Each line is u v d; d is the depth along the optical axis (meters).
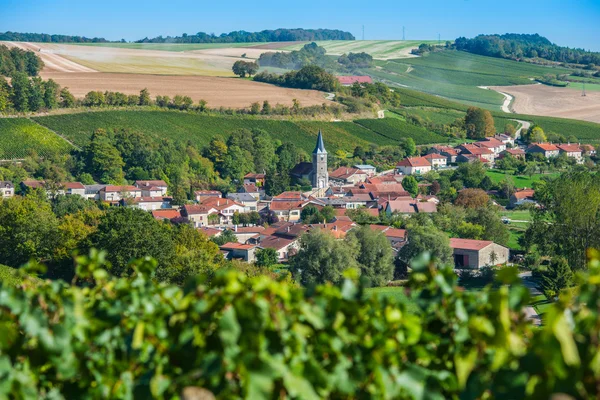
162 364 9.34
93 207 126.56
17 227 80.69
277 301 9.13
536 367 7.93
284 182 163.00
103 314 10.09
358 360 9.11
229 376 8.63
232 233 114.56
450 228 111.56
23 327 9.78
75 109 186.12
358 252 77.75
